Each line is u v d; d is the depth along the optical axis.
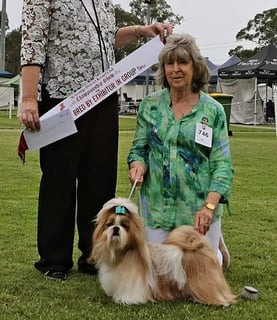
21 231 5.85
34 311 3.66
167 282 3.76
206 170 4.18
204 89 4.24
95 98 4.35
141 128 4.32
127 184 8.67
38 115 4.23
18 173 9.71
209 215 3.96
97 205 4.54
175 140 4.14
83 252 4.59
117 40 4.76
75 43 4.32
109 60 4.52
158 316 3.56
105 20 4.50
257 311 3.74
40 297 3.94
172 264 3.69
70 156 4.42
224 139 4.20
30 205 7.14
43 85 4.36
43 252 4.48
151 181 4.23
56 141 4.39
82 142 4.45
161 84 4.27
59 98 4.35
